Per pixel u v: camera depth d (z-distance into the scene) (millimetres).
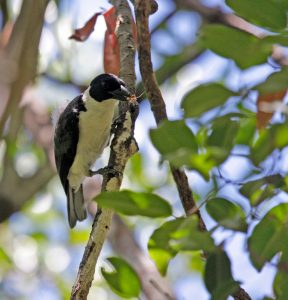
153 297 11656
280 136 6840
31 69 6695
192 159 6070
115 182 9273
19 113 10156
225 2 6141
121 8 10398
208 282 6375
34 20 6520
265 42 5984
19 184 14875
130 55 10188
